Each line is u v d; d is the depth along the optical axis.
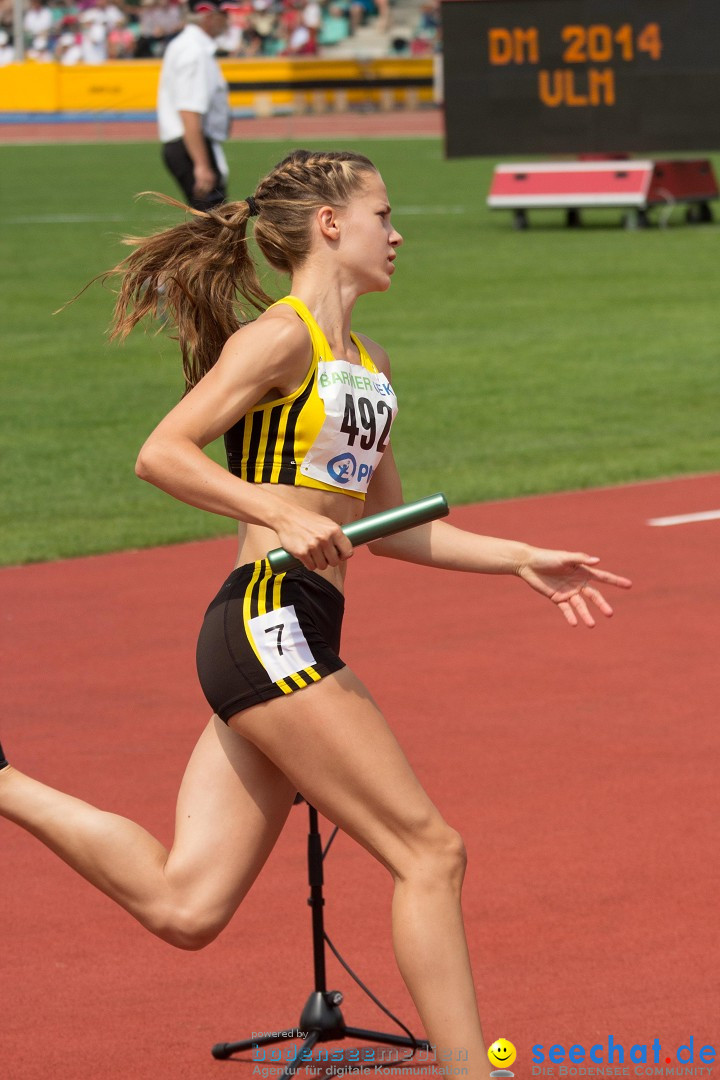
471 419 42.88
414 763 19.77
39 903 16.44
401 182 110.12
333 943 15.42
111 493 35.88
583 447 39.47
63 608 27.12
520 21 79.81
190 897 12.04
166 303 12.98
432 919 11.56
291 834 18.19
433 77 171.75
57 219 88.62
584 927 15.48
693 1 78.06
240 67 169.62
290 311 11.96
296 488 12.00
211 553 30.89
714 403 44.81
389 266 12.52
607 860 16.98
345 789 11.62
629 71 79.44
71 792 18.94
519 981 14.45
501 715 21.47
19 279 68.19
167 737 20.86
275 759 11.79
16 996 14.48
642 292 63.78
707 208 87.12
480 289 65.12
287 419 11.92
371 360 12.66
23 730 21.14
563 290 64.56
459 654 24.17
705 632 25.08
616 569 28.70
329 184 12.30
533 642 24.75
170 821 18.09
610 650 24.23
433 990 11.52
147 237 12.90
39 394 46.78
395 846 11.68
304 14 183.00
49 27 186.75
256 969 14.96
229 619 11.92
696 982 14.38
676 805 18.42
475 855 17.16
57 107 168.62
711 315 58.66
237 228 12.65
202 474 11.36
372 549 13.62
